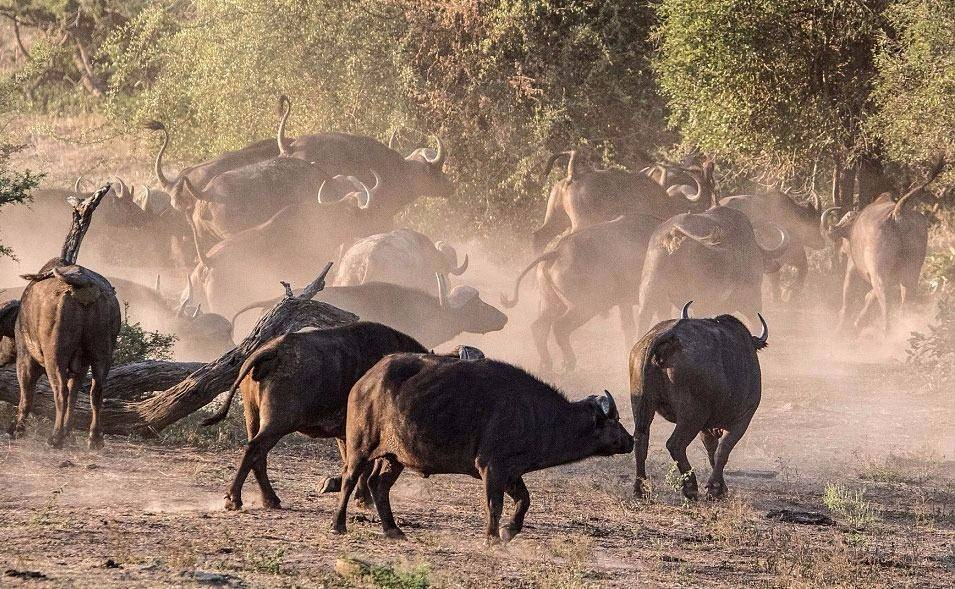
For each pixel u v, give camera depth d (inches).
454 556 1149.1
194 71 5305.1
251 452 1300.4
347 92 5009.8
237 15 5142.7
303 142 3949.3
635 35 5280.5
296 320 1740.9
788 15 4333.2
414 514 1406.3
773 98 4485.7
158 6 5949.8
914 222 3666.3
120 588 860.6
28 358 1626.5
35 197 4069.9
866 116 4375.0
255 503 1379.2
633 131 5260.8
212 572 949.2
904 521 1600.6
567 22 5211.6
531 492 1672.0
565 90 5054.1
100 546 1047.0
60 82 7613.2
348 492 1215.6
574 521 1453.0
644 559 1240.8
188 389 1729.8
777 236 4392.2
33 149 6510.8
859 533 1493.6
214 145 5172.2
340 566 1001.5
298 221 3280.0
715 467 1664.6
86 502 1306.6
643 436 1621.6
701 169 4069.9
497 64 5083.7
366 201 3444.9
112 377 1844.2
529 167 4901.6
